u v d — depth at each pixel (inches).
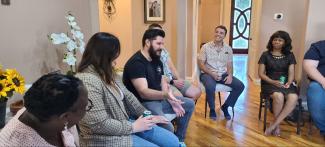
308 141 107.8
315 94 106.7
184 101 91.4
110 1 170.4
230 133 114.7
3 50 68.7
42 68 81.9
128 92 73.9
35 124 37.0
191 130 117.7
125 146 59.8
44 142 37.6
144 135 66.8
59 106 35.8
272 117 131.6
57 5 85.4
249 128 119.6
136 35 172.9
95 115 56.7
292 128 119.6
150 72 85.5
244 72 238.8
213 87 126.5
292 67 119.9
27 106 35.9
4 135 36.2
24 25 74.6
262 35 175.5
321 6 125.9
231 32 339.0
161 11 171.9
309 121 120.3
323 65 112.2
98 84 58.4
